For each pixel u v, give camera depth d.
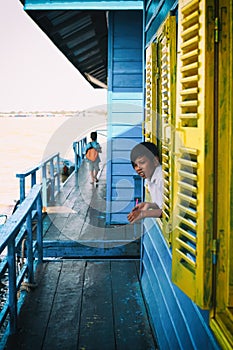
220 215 1.88
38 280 4.73
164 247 3.34
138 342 3.47
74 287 4.55
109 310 4.02
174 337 2.88
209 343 2.01
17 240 4.04
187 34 2.04
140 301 4.21
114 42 7.13
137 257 5.87
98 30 8.20
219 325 1.82
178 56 2.19
